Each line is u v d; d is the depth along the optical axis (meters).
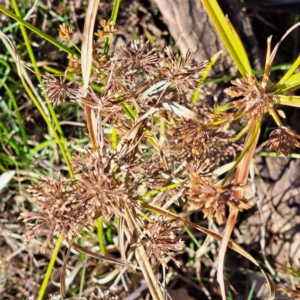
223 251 0.17
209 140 0.20
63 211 0.17
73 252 0.32
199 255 0.31
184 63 0.20
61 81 0.20
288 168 0.31
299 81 0.18
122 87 0.20
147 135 0.22
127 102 0.21
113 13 0.23
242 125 0.28
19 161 0.32
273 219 0.31
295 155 0.27
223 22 0.18
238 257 0.32
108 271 0.32
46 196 0.18
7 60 0.32
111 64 0.20
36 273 0.32
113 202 0.17
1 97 0.32
